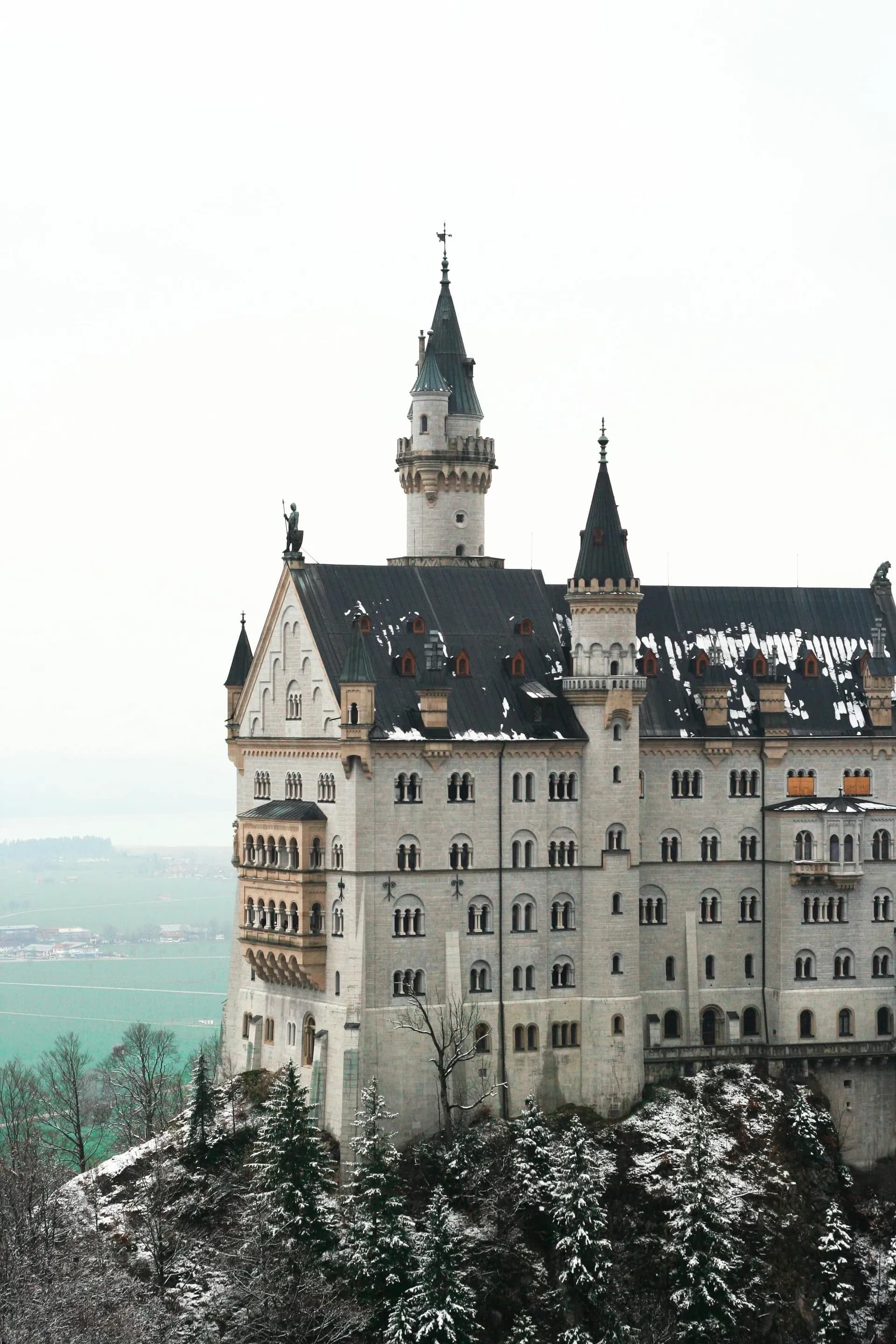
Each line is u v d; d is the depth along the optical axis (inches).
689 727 7696.9
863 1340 6983.3
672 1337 6579.7
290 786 7440.9
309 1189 6555.1
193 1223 6801.2
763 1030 7765.8
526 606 7662.4
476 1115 7160.4
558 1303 6565.0
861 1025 7805.1
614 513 7440.9
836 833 7706.7
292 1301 6151.6
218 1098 7327.8
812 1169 7337.6
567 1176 6707.7
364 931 7017.7
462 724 7239.2
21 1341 5418.3
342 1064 6983.3
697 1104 7352.4
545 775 7342.5
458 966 7160.4
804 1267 6998.0
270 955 7322.8
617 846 7377.0
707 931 7711.6
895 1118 7775.6
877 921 7844.5
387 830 7066.9
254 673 7682.1
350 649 7037.4
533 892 7313.0
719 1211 6835.6
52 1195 6958.7
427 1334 6190.9
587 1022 7342.5
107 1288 6067.9
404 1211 6658.5
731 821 7736.2
